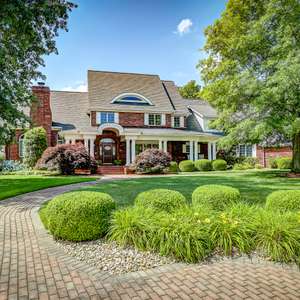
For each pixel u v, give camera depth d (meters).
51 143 22.41
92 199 4.72
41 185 11.80
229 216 4.48
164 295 2.95
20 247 4.40
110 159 24.39
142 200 5.24
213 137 24.44
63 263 3.78
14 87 11.45
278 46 13.24
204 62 17.34
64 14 9.58
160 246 3.96
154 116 25.28
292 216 4.34
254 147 27.14
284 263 3.74
